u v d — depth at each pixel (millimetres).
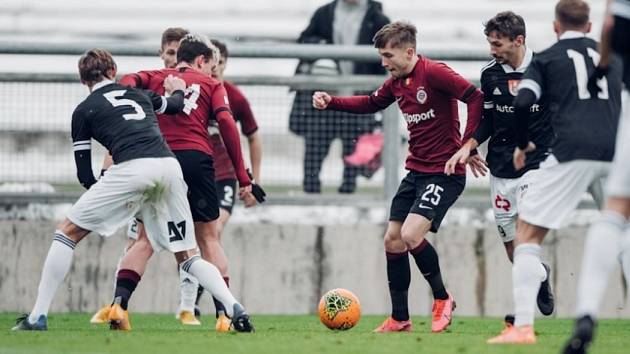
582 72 24375
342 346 24078
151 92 29922
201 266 28734
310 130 43281
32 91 42812
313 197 43469
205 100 31812
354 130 43312
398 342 25281
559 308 43688
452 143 30391
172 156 28984
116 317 29469
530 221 24312
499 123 32438
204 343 24594
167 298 43406
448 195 30219
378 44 30359
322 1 68938
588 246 21109
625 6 21953
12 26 68375
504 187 32969
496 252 43812
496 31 31078
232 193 38531
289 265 43750
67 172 43188
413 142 30812
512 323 28641
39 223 43312
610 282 43531
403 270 30688
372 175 43438
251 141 40062
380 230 43812
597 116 24078
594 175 23938
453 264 43844
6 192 43031
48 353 22422
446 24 66688
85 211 28531
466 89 29422
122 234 43375
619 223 21109
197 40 32406
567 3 25203
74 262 43250
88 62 29500
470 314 43781
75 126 29219
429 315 43594
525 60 31500
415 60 30359
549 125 31531
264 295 43688
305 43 45688
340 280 43750
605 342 26891
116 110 28953
